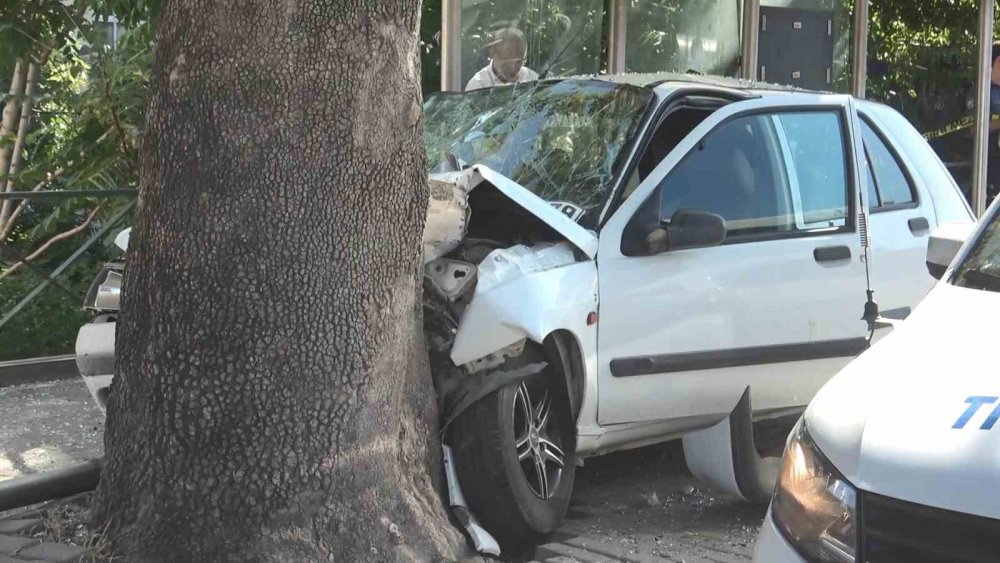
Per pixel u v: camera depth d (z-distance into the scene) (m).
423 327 4.53
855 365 3.03
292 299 3.90
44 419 6.70
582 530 5.05
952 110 14.03
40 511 4.44
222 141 3.84
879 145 6.25
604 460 6.31
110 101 8.59
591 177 5.26
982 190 14.22
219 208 3.87
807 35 12.45
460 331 4.49
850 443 2.63
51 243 8.38
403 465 4.29
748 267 5.29
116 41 8.81
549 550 4.67
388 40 3.94
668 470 6.11
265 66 3.79
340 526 4.00
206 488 3.93
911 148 6.47
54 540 4.15
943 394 2.65
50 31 8.70
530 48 10.17
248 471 3.92
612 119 5.50
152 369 3.98
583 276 4.78
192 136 3.87
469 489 4.54
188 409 3.93
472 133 5.91
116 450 4.11
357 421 4.05
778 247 5.43
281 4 3.76
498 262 4.61
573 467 4.92
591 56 10.71
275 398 3.92
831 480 2.62
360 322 4.02
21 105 9.30
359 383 4.04
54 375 7.82
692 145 5.29
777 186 5.57
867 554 2.49
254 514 3.92
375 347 4.07
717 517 5.28
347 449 4.03
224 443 3.92
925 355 2.92
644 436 5.17
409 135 4.12
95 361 5.09
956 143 14.09
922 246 6.12
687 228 4.96
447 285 4.57
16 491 4.30
